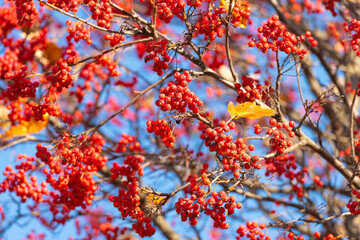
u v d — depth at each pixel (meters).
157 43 3.83
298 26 6.65
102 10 3.72
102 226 6.92
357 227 5.61
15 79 3.98
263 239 3.96
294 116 6.82
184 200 3.31
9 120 6.04
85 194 4.29
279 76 3.91
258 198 5.73
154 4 3.77
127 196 3.66
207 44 3.88
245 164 3.40
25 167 5.17
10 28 6.11
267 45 3.71
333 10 5.87
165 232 6.36
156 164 6.09
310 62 6.67
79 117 6.71
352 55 6.59
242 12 4.04
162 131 3.42
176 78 3.43
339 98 4.20
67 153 4.09
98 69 6.73
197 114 3.35
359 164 4.26
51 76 3.82
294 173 5.85
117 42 3.94
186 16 3.85
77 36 3.98
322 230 5.40
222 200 3.25
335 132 6.39
